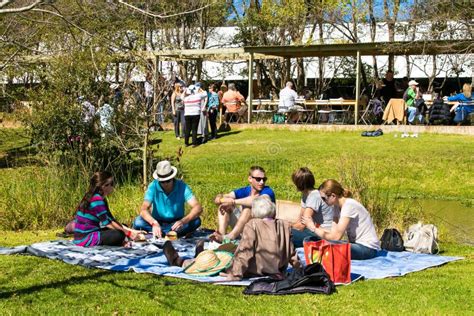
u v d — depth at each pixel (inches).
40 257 337.1
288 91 973.2
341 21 1245.7
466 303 265.1
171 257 316.2
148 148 550.0
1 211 454.0
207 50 1011.3
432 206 573.3
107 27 542.9
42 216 446.6
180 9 1106.1
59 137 551.2
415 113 908.0
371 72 1375.5
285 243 291.6
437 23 903.7
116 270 310.0
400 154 738.2
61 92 557.0
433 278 305.3
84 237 358.3
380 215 436.1
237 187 622.8
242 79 1438.2
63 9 550.6
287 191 629.3
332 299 266.4
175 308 255.3
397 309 255.9
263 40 1353.3
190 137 908.0
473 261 347.9
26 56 581.3
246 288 274.8
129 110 534.6
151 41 1022.4
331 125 917.2
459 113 874.1
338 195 339.3
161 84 615.8
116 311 251.9
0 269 312.5
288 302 261.3
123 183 514.0
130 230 363.3
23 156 745.0
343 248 290.5
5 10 311.4
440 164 693.9
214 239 349.7
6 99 712.4
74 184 479.2
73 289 279.7
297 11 1232.8
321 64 1325.0
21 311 251.1
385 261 335.0
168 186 381.1
